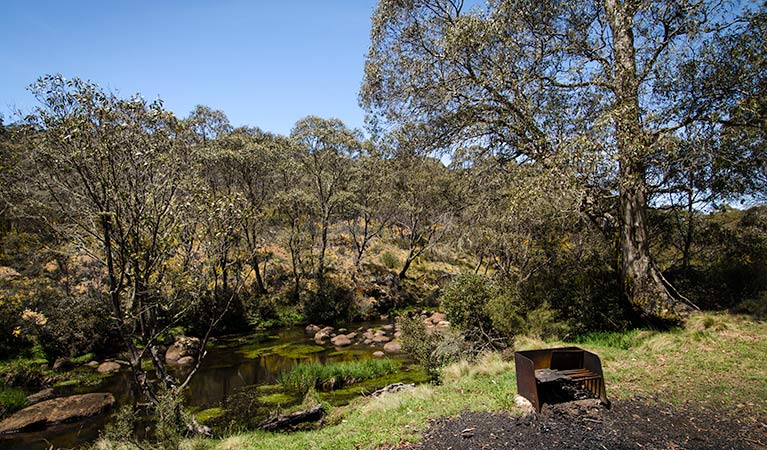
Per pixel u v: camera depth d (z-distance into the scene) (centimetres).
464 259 3425
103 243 797
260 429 846
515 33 1140
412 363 1407
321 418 883
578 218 1209
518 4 1113
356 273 2845
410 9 1277
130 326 927
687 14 1056
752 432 532
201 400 1133
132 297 801
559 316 1215
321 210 2775
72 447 866
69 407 1028
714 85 1056
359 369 1277
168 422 712
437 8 1294
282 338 2016
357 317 2514
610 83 1108
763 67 1019
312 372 1231
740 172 1255
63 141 695
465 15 1168
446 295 1318
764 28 1023
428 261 3375
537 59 1152
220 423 937
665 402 636
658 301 1067
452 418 627
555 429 564
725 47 1077
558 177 994
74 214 795
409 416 665
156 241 796
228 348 1797
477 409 648
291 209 2600
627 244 1142
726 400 629
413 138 1320
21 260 1819
